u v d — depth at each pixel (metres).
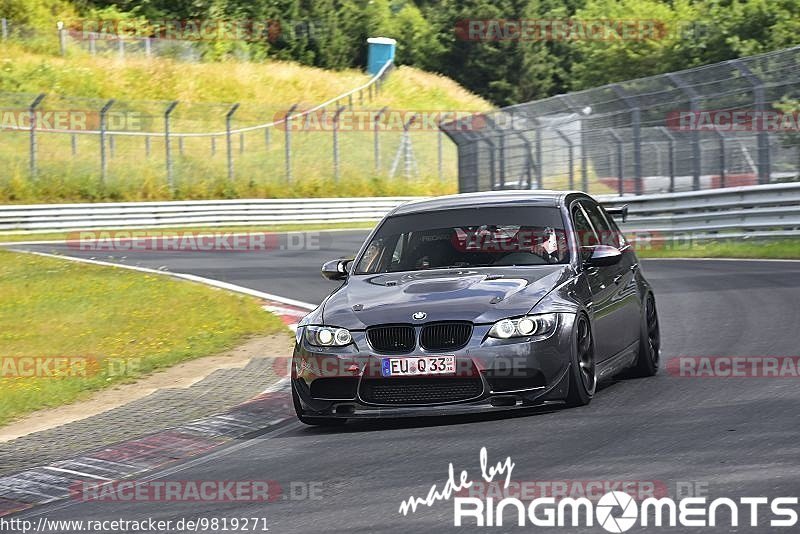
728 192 82.56
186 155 161.50
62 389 39.88
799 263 65.50
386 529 19.38
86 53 196.88
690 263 70.94
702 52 186.00
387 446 26.33
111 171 150.00
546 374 27.81
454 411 27.62
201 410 34.00
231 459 26.78
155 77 192.50
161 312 58.38
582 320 29.20
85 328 55.06
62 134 156.12
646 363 33.59
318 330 28.94
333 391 28.66
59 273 78.06
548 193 33.88
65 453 29.11
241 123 178.38
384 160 178.12
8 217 124.50
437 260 31.55
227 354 45.66
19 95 138.88
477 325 27.73
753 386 30.34
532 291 28.78
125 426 32.25
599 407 28.77
